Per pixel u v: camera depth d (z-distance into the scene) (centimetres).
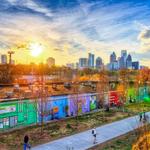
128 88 7169
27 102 4397
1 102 4056
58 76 8162
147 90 7950
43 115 4506
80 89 6159
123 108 6047
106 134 3731
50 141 3372
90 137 3572
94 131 3609
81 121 4638
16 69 7156
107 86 6800
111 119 4794
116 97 6481
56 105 4884
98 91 6119
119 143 3312
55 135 3672
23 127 4150
